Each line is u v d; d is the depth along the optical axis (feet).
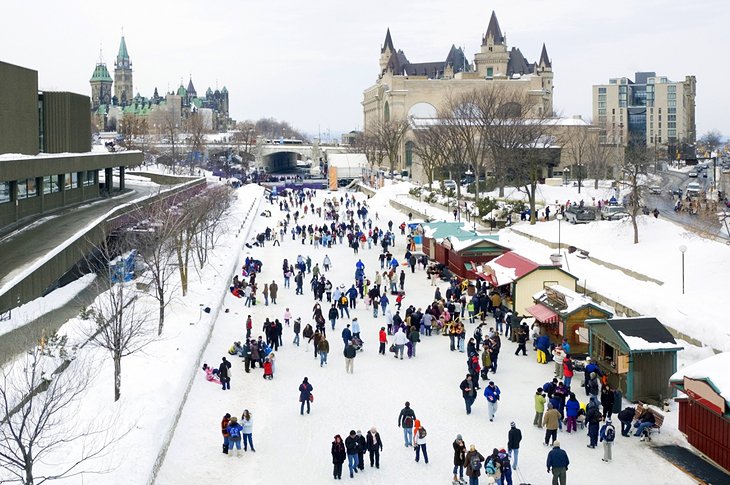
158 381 107.04
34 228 189.78
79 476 78.18
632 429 103.14
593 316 127.85
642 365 110.52
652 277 169.58
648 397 110.73
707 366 93.30
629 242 209.77
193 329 139.23
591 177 469.98
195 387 118.93
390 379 125.08
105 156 277.64
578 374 124.67
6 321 124.77
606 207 271.49
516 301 154.71
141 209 212.02
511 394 116.88
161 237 169.58
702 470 90.22
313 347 144.77
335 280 207.31
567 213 280.31
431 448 98.17
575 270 190.90
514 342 144.77
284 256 247.70
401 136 593.01
